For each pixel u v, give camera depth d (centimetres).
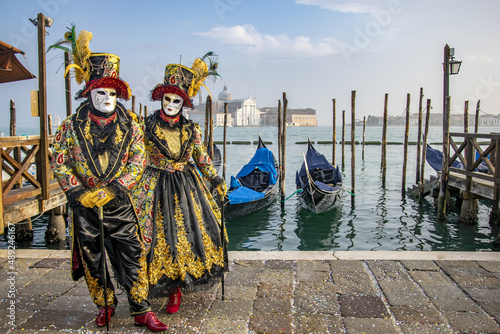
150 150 269
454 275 332
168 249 260
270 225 952
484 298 292
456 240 797
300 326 255
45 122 588
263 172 1289
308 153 1351
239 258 377
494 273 336
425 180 1202
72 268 248
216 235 278
